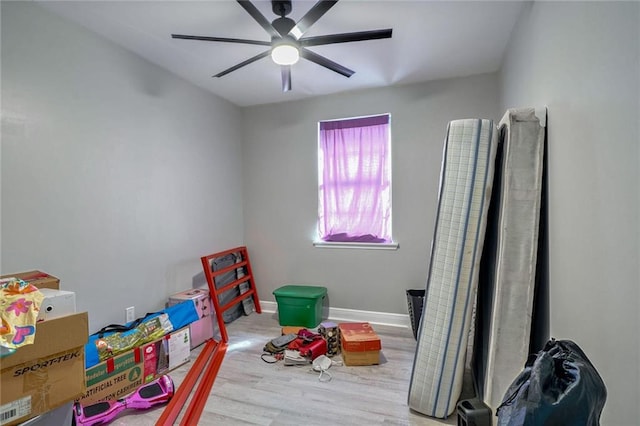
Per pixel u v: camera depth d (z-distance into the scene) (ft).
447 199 6.00
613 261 3.24
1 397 3.51
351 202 11.45
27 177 6.10
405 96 10.76
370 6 6.59
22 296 3.74
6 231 5.80
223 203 11.85
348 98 11.40
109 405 6.08
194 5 6.47
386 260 11.09
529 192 5.23
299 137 12.11
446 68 9.59
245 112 12.89
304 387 7.07
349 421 5.92
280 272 12.50
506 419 2.83
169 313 8.27
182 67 9.25
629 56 2.92
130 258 8.22
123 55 8.07
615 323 3.20
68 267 6.81
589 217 3.76
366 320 11.28
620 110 3.09
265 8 6.60
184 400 6.55
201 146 10.78
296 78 10.14
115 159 7.84
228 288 10.82
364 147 11.27
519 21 6.95
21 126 6.01
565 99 4.45
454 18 7.04
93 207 7.32
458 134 5.96
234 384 7.22
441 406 5.90
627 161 2.98
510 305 5.19
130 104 8.25
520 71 6.93
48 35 6.46
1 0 5.74
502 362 5.14
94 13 6.66
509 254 5.24
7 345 3.47
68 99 6.81
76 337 4.17
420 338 6.22
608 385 3.34
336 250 11.68
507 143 5.39
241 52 8.44
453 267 5.88
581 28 3.95
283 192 12.40
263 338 9.86
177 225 9.73
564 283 4.51
